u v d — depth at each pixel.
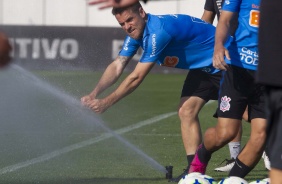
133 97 36.09
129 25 15.23
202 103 16.55
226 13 14.33
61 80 39.25
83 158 19.36
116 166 18.06
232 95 14.48
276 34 9.57
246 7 14.41
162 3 60.12
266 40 9.63
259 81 9.64
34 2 61.72
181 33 15.71
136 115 29.59
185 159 19.30
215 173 17.33
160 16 15.66
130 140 22.91
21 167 17.97
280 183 9.47
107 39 52.44
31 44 53.12
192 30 15.91
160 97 36.41
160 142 22.48
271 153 9.59
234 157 17.38
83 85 36.66
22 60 53.09
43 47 53.06
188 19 16.03
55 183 15.88
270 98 9.67
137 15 15.19
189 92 16.59
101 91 16.45
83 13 61.66
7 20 61.72
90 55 52.50
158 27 15.29
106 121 27.61
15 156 19.75
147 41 15.28
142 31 15.32
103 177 16.55
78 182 15.95
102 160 19.03
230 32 14.84
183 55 16.14
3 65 10.94
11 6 61.53
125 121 27.77
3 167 17.98
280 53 9.54
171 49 16.00
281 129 9.45
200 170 15.57
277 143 9.48
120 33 52.31
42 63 53.22
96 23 61.56
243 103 14.50
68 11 61.69
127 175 16.78
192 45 16.02
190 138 16.45
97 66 52.25
